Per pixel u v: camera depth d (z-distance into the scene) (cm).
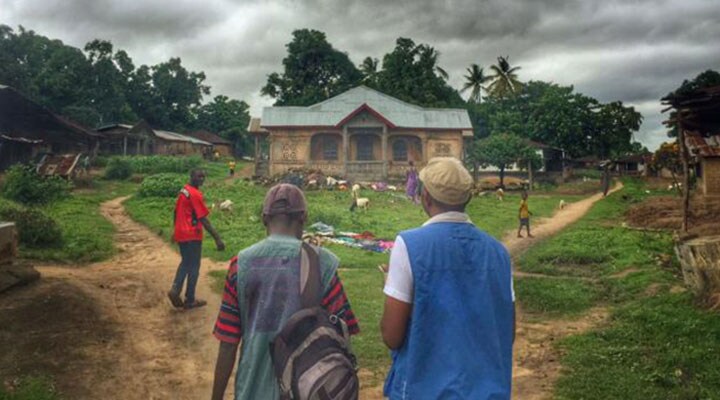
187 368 513
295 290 211
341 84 6028
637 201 2758
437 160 217
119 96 7656
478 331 191
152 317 673
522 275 1042
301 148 3753
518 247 1462
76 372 481
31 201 1955
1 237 755
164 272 959
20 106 3447
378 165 3647
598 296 832
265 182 3353
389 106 3994
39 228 1130
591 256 1153
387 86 5747
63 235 1231
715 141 1391
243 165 5994
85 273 921
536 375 511
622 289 860
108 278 876
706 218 1608
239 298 216
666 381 471
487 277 198
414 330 192
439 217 209
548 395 457
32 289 728
